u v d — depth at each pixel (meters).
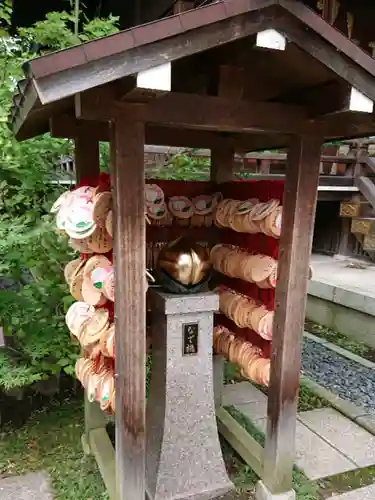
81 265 1.98
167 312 1.99
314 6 3.74
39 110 1.69
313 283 5.46
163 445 2.11
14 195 2.78
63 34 2.82
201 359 2.12
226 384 3.55
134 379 1.75
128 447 1.80
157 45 1.29
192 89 1.95
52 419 2.92
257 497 2.18
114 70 1.27
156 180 2.49
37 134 2.45
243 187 2.37
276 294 2.00
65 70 1.22
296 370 2.01
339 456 2.58
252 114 1.70
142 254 1.66
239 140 2.66
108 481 2.15
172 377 2.08
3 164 2.56
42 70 1.20
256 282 2.12
